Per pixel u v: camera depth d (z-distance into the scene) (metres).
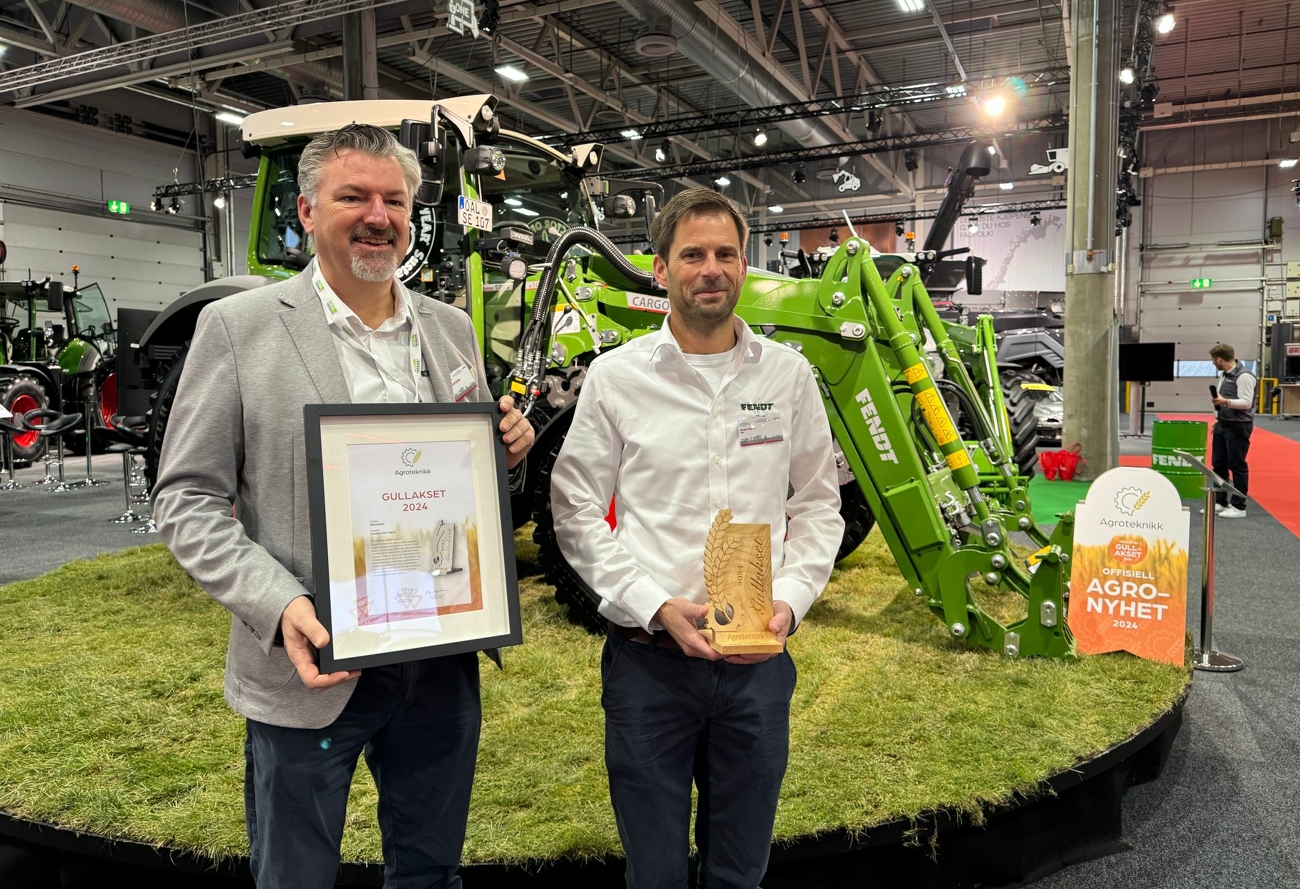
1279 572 4.48
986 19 12.25
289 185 3.95
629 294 3.50
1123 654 2.79
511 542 1.18
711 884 1.38
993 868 1.88
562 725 2.29
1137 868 1.92
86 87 11.31
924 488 2.88
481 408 1.18
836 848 1.74
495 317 3.83
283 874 1.17
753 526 1.22
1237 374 6.25
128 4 9.46
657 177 15.55
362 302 1.25
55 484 7.72
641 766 1.32
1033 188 18.06
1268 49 13.81
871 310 2.95
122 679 2.63
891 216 16.45
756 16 11.08
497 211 4.15
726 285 1.31
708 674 1.30
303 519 1.16
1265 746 2.48
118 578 3.94
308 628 1.02
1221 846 1.99
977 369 4.34
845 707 2.38
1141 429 13.33
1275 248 18.06
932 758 2.05
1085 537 2.85
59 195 14.67
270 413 1.17
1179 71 14.87
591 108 15.84
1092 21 7.09
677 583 1.32
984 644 2.86
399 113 3.61
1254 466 9.14
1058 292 16.72
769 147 17.94
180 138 16.59
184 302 4.02
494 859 1.67
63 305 9.82
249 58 10.30
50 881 1.86
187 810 1.83
